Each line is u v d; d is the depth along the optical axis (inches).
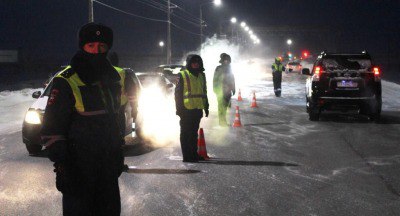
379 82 547.5
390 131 493.7
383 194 261.7
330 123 559.2
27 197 259.8
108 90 152.1
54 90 144.6
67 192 146.3
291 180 292.4
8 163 349.4
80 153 147.2
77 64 147.2
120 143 156.7
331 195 259.9
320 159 355.6
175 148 407.8
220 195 259.4
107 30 150.8
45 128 142.9
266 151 388.2
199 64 347.3
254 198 254.1
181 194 261.6
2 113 677.3
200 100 346.9
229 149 397.7
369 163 341.4
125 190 269.4
